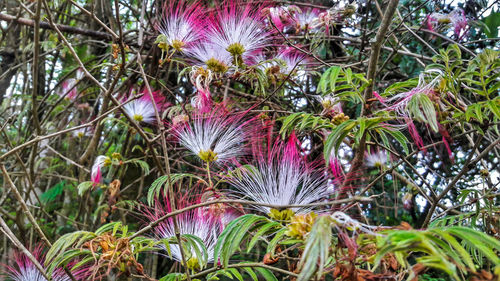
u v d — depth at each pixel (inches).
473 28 136.3
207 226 68.6
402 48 122.3
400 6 130.5
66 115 177.5
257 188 62.0
